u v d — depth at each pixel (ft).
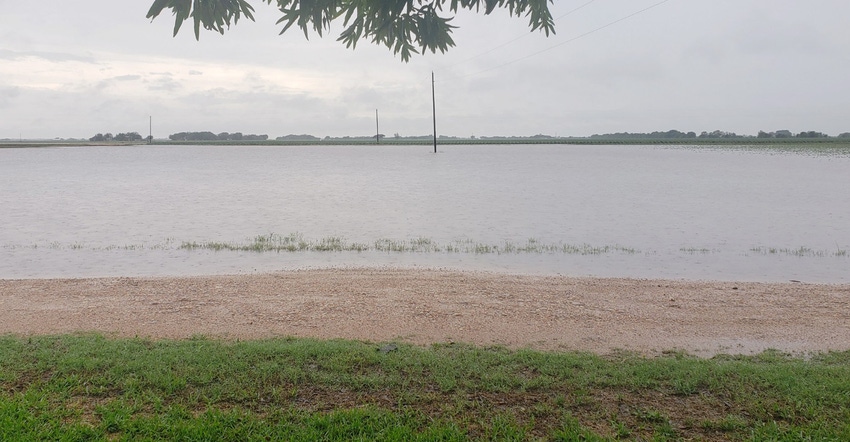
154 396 17.66
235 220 73.92
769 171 181.27
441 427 15.90
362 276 40.52
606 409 17.35
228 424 15.96
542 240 59.67
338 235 62.39
